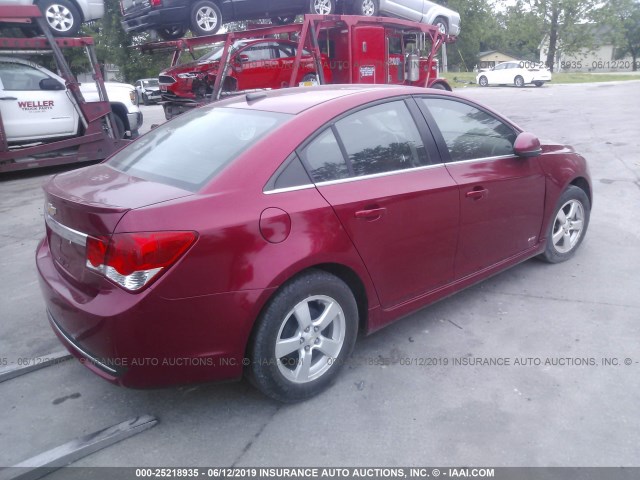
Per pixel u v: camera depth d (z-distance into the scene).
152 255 2.37
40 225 6.54
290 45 11.63
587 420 2.74
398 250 3.21
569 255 4.77
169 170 2.91
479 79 33.28
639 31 64.69
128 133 11.56
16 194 8.36
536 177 4.10
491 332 3.62
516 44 55.38
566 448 2.56
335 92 3.42
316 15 10.34
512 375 3.14
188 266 2.43
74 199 2.61
